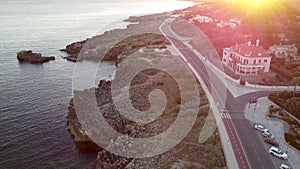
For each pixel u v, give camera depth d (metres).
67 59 130.75
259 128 59.09
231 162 46.94
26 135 67.31
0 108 80.19
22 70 114.62
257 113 67.31
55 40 168.25
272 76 93.62
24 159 58.88
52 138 66.12
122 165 53.78
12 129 69.69
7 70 113.81
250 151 51.16
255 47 101.00
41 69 116.75
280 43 124.88
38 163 57.78
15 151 61.31
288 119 64.06
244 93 79.44
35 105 82.81
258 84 85.56
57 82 101.88
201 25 164.38
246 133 57.44
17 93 91.19
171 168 46.00
